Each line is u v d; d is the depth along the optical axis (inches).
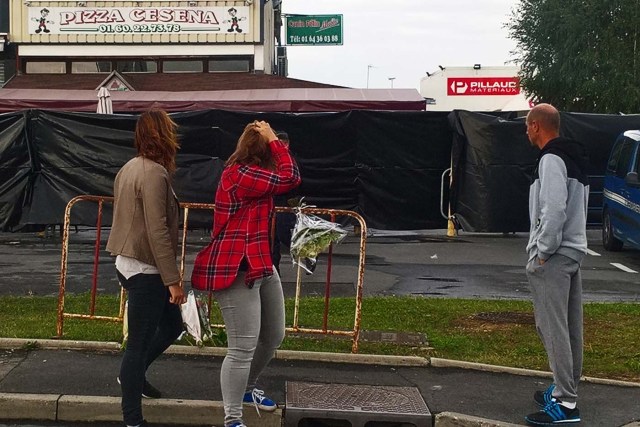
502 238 615.8
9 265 471.2
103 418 224.5
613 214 552.4
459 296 402.6
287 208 269.9
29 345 273.6
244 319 203.9
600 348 296.7
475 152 589.0
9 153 561.6
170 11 1023.0
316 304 355.3
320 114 582.2
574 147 217.8
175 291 201.2
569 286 219.3
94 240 587.2
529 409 233.3
